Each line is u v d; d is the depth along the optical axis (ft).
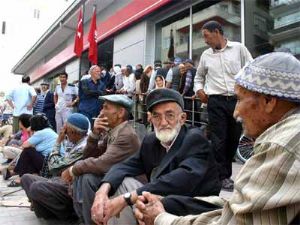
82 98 24.23
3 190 17.28
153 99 7.72
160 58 38.19
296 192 3.68
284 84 4.20
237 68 13.60
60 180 11.98
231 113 13.58
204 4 32.04
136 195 7.06
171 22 36.76
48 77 85.97
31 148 15.67
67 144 12.80
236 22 28.40
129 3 42.65
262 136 4.22
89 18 57.00
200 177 7.13
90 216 9.09
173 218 5.46
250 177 4.07
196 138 7.55
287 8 24.56
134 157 8.59
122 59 44.27
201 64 14.52
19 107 32.09
